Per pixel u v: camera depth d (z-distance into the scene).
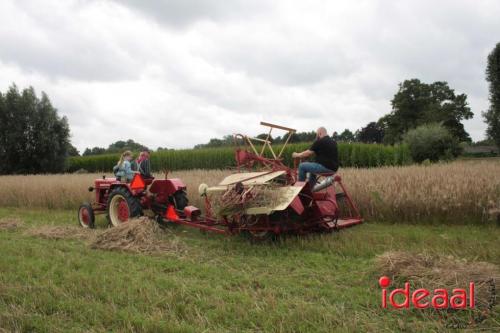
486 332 3.56
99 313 3.94
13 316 3.85
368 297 4.36
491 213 8.11
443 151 35.72
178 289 4.57
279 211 6.93
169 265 5.70
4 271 5.41
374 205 9.30
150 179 9.02
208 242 7.35
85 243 7.24
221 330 3.60
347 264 5.65
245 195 6.75
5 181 16.25
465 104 67.94
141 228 7.17
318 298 4.39
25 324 3.72
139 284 4.77
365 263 5.65
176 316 3.94
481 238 7.15
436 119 63.28
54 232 8.16
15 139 37.28
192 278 5.16
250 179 7.25
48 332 3.62
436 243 6.71
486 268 4.59
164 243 6.93
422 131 36.03
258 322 3.77
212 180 12.93
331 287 4.77
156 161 30.45
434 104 66.19
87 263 5.80
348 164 24.83
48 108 38.78
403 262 5.00
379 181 9.92
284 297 4.42
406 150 26.38
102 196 9.98
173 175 16.20
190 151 29.25
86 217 9.30
